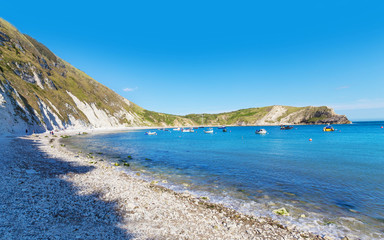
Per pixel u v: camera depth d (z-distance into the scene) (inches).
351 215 500.7
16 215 342.3
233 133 5275.6
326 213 510.9
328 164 1132.5
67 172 764.0
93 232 324.5
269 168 1031.0
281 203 574.9
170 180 804.0
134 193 568.7
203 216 464.1
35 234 289.7
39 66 4778.5
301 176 871.1
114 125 7106.3
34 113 2915.8
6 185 496.7
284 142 2583.7
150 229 362.3
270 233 401.4
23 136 2171.5
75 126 4446.4
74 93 6028.5
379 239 393.7
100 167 950.4
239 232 395.9
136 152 1617.9
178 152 1642.5
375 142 2463.1
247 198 612.1
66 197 477.1
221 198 609.9
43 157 1054.4
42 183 563.5
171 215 442.6
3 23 4936.0
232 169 1008.9
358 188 709.9
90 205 447.5
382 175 882.1
